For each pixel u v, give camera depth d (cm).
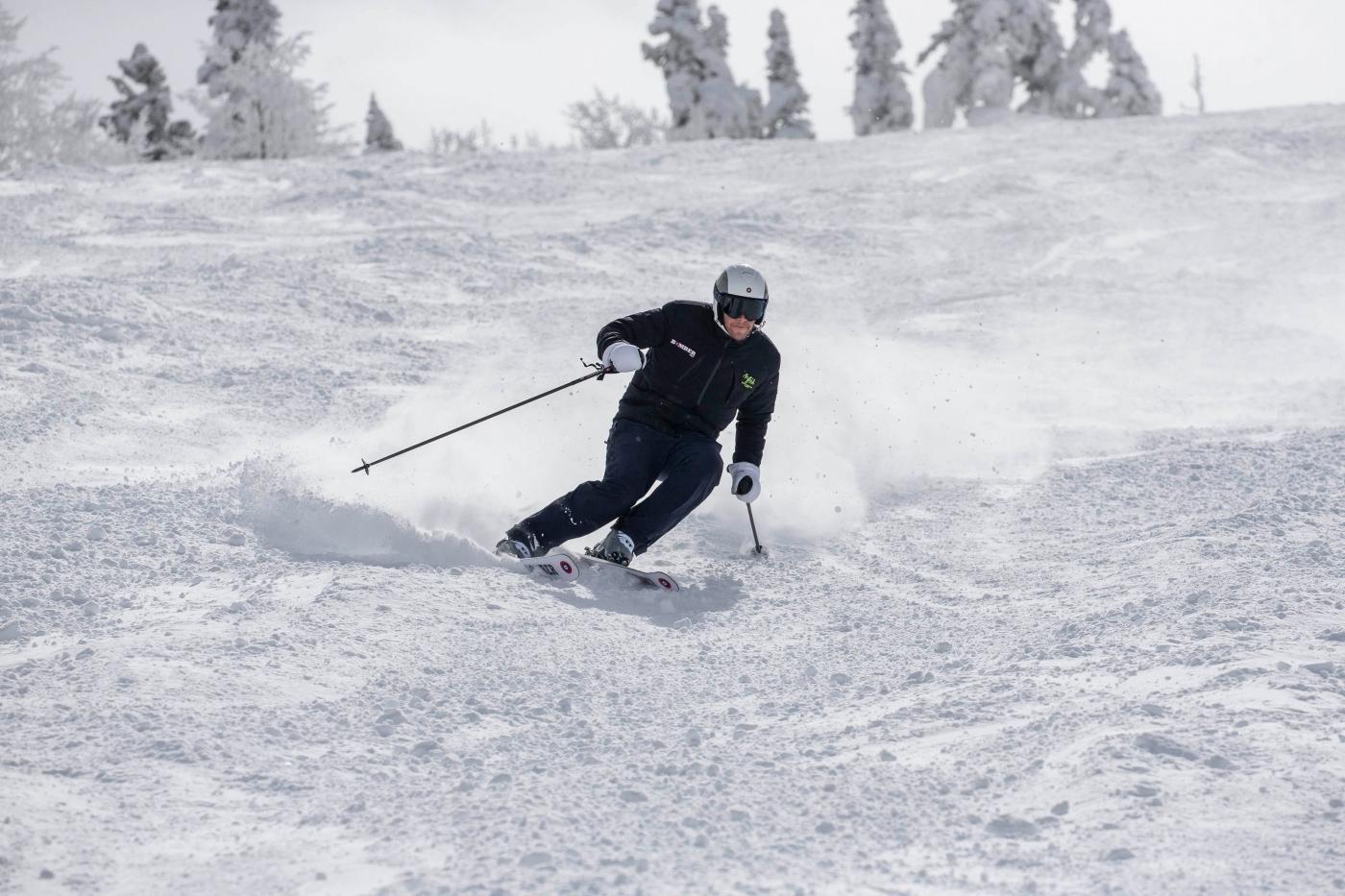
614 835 846
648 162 7844
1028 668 1244
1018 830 849
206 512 1828
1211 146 7494
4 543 1605
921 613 1581
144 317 3316
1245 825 824
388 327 3662
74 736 1003
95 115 9019
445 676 1244
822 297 4406
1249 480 2184
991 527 2067
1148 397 3166
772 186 6819
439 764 1006
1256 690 1075
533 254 4856
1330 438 2494
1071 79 14425
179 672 1167
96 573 1536
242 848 827
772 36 15775
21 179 6456
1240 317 4078
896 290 4538
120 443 2286
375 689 1184
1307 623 1280
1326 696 1055
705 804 906
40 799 877
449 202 6234
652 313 1823
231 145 11662
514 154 8400
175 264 4284
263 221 5572
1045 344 3738
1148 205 6184
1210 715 1020
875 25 15812
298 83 11662
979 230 5659
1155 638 1284
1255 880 753
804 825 870
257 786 938
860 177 6994
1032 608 1555
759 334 1828
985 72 13900
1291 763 914
